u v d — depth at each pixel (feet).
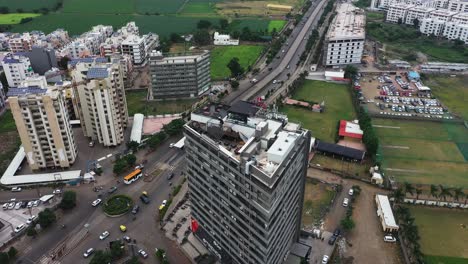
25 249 545.85
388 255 536.42
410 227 539.70
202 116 477.77
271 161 396.57
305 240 558.97
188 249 544.21
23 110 647.56
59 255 534.78
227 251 494.18
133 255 518.37
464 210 621.72
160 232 577.84
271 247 431.43
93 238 565.94
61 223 595.06
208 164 456.45
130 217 609.01
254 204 401.90
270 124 457.27
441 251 545.85
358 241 559.38
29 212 613.93
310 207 628.28
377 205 621.72
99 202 635.25
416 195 650.02
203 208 509.35
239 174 405.39
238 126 453.99
